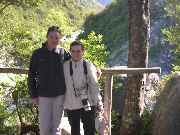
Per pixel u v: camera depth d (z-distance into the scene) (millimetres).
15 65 7316
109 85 4516
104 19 29141
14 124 5441
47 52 3510
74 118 3631
